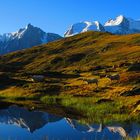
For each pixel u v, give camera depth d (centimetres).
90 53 17575
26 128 4038
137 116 4966
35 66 17450
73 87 8569
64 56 17725
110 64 14338
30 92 8462
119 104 5962
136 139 3206
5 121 4562
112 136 3591
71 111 5809
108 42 19388
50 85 9006
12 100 7550
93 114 5506
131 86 7644
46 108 6081
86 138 3503
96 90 7800
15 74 12400
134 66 10581
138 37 19300
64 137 3547
